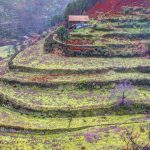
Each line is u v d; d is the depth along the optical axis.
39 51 148.88
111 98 114.06
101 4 186.75
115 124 103.50
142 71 129.25
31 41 184.62
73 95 116.50
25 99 114.44
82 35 149.00
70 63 133.00
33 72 129.00
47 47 147.75
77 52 139.75
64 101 112.88
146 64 131.88
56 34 155.62
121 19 164.00
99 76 124.75
